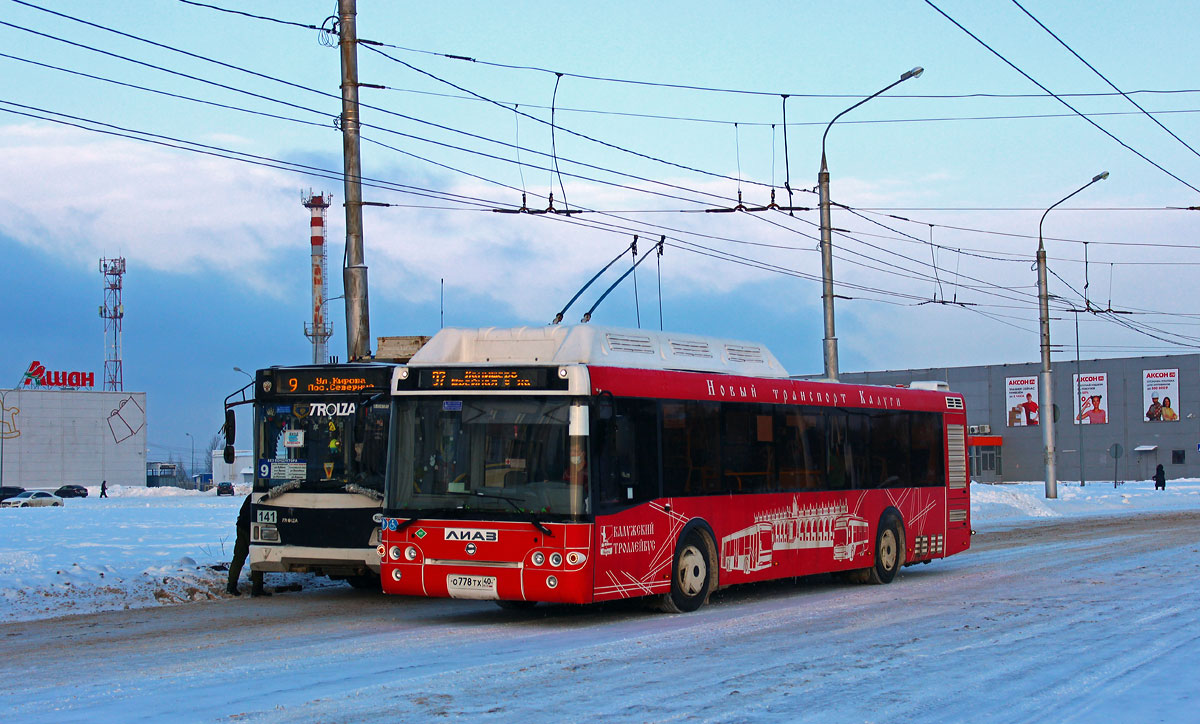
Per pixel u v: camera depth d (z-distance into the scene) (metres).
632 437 13.04
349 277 19.94
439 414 12.92
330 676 9.34
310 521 15.46
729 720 7.55
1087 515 39.66
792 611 13.95
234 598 16.05
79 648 11.20
